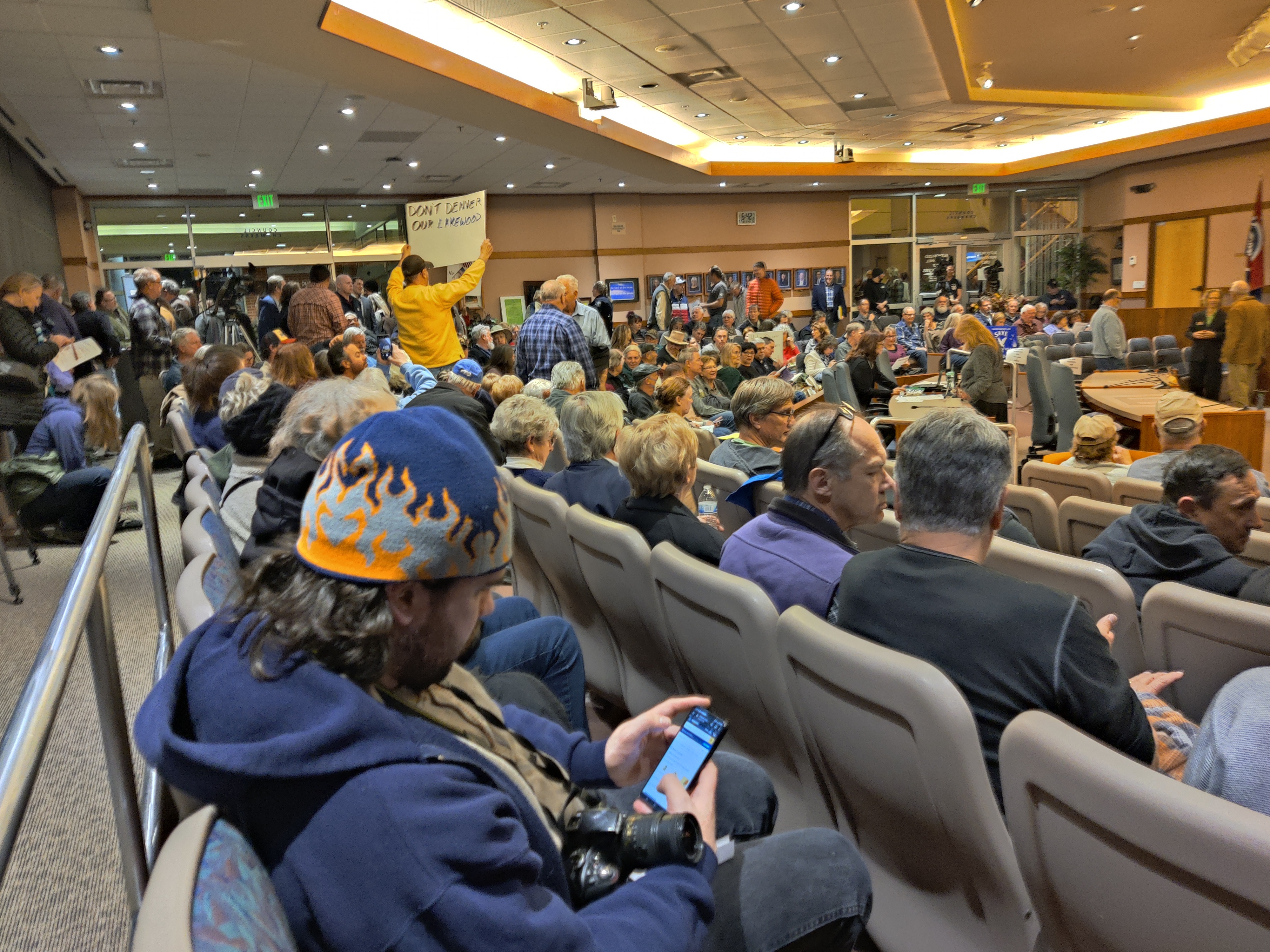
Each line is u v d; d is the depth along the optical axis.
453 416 0.81
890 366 9.06
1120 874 0.90
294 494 1.71
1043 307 13.74
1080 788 0.90
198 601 1.16
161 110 8.45
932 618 1.27
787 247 18.33
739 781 1.33
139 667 2.69
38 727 0.72
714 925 1.03
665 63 9.05
